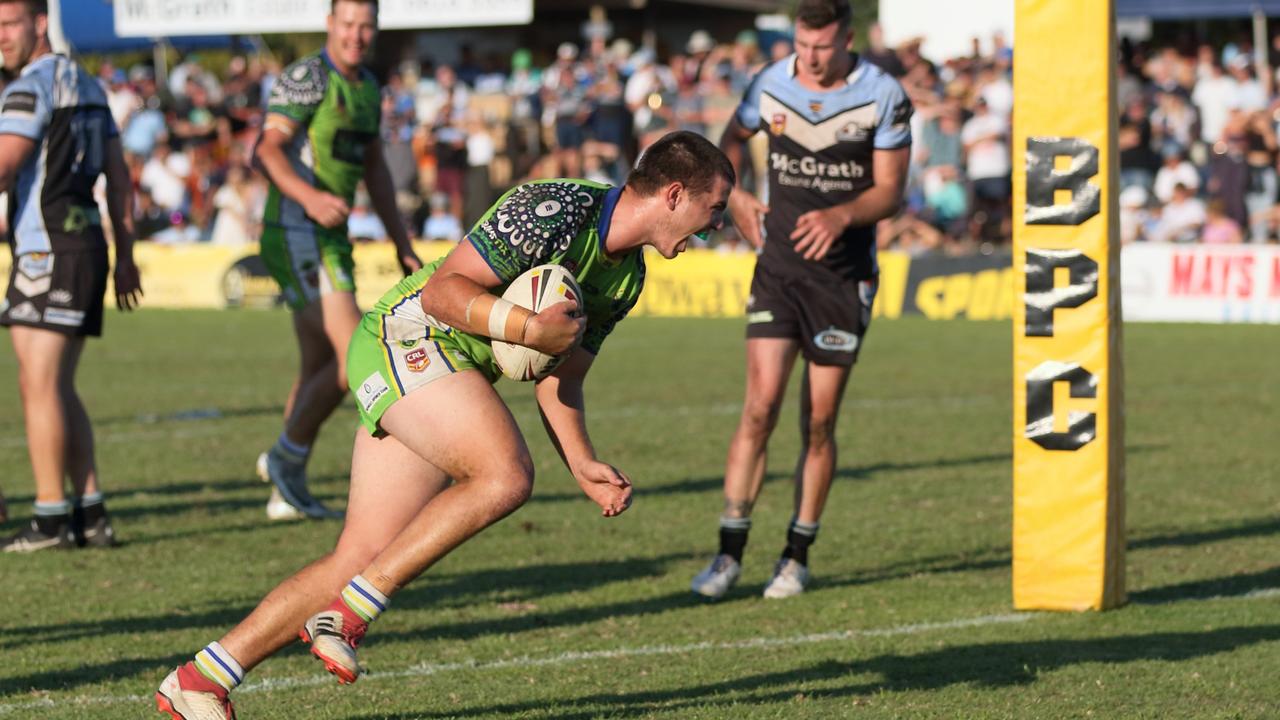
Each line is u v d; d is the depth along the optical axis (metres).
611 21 91.94
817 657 15.88
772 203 19.53
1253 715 13.70
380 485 12.47
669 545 22.14
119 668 15.41
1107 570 17.70
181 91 88.62
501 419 12.04
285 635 12.25
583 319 11.63
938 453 30.36
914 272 61.56
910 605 18.33
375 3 23.78
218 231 71.38
